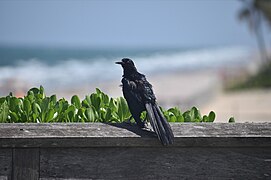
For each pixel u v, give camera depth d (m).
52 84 112.44
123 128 7.52
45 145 7.26
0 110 7.91
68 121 8.23
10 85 94.31
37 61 193.38
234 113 65.81
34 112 8.12
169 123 7.70
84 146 7.31
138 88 7.72
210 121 8.65
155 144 7.36
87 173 7.37
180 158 7.46
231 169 7.49
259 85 118.31
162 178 7.45
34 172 7.31
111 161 7.40
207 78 135.38
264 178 7.52
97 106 8.66
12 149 7.29
